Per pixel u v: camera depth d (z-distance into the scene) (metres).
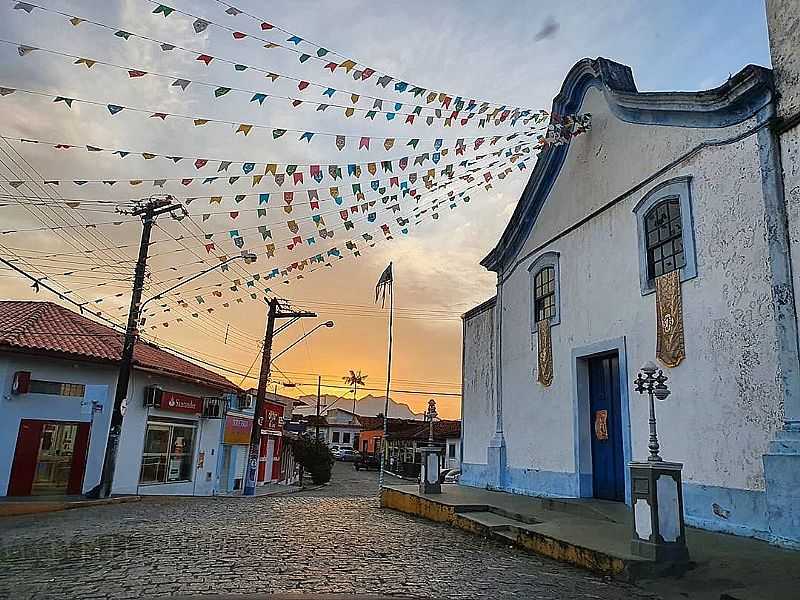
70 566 7.40
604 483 12.00
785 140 8.46
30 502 14.95
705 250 9.56
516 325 15.59
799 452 7.68
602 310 12.11
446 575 7.18
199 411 23.72
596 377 12.58
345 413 78.94
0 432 16.91
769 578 6.45
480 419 17.22
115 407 17.42
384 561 7.95
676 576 6.91
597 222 12.55
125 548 8.73
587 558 7.68
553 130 12.58
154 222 17.95
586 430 12.56
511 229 15.85
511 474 15.04
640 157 11.34
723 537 8.41
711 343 9.30
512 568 7.73
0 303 21.45
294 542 9.34
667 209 10.64
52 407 17.78
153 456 21.45
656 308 10.52
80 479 18.05
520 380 15.11
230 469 27.53
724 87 9.25
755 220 8.74
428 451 14.78
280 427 35.50
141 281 17.86
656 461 7.30
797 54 8.44
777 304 8.26
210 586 6.34
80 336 19.59
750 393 8.57
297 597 5.90
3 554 8.25
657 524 7.08
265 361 25.86
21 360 17.42
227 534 10.16
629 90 12.08
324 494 26.83
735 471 8.69
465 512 12.04
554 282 13.98
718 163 9.49
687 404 9.66
